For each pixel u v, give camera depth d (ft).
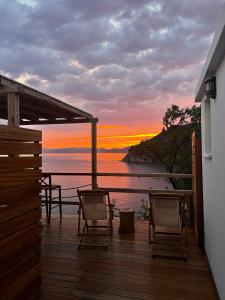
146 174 20.29
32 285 8.89
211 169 11.39
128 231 16.70
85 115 20.90
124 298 9.41
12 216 7.82
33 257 8.98
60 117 22.79
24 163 8.43
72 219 19.99
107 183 22.07
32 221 8.88
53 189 20.03
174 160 33.76
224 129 8.31
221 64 8.63
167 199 13.84
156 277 10.96
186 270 11.61
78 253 13.51
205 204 13.55
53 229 17.53
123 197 21.11
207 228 12.71
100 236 16.11
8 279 7.64
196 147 14.92
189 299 9.37
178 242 15.06
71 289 10.00
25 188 8.47
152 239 15.51
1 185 7.36
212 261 10.91
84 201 15.57
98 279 10.78
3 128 7.44
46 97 14.99
